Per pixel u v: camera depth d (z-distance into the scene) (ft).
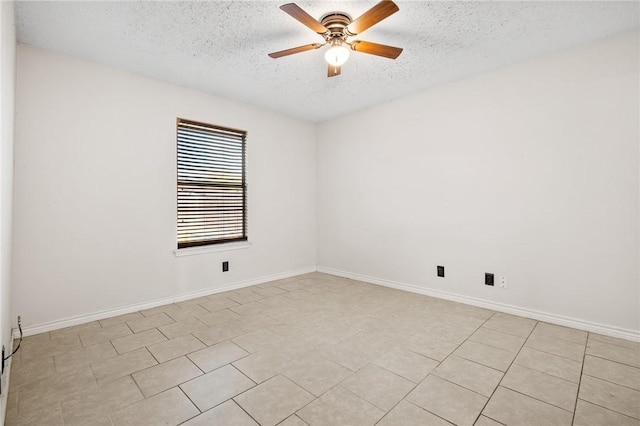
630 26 7.26
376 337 7.75
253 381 5.84
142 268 9.81
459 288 10.45
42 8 6.49
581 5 6.50
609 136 7.73
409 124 11.69
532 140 8.86
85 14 6.72
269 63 9.05
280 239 13.84
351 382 5.81
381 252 12.72
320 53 8.50
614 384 5.70
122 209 9.40
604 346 7.18
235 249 12.21
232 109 12.05
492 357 6.72
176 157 10.57
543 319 8.72
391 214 12.35
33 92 7.97
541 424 4.70
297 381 5.85
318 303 10.41
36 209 8.00
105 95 9.09
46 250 8.14
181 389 5.60
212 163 11.72
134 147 9.63
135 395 5.42
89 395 5.42
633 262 7.48
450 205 10.61
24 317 7.82
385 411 5.00
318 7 6.55
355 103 12.55
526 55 8.64
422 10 6.64
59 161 8.34
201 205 11.42
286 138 14.03
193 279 11.00
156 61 8.91
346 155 14.01
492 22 7.09
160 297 10.19
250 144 12.69
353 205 13.76
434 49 8.29
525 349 7.07
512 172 9.23
